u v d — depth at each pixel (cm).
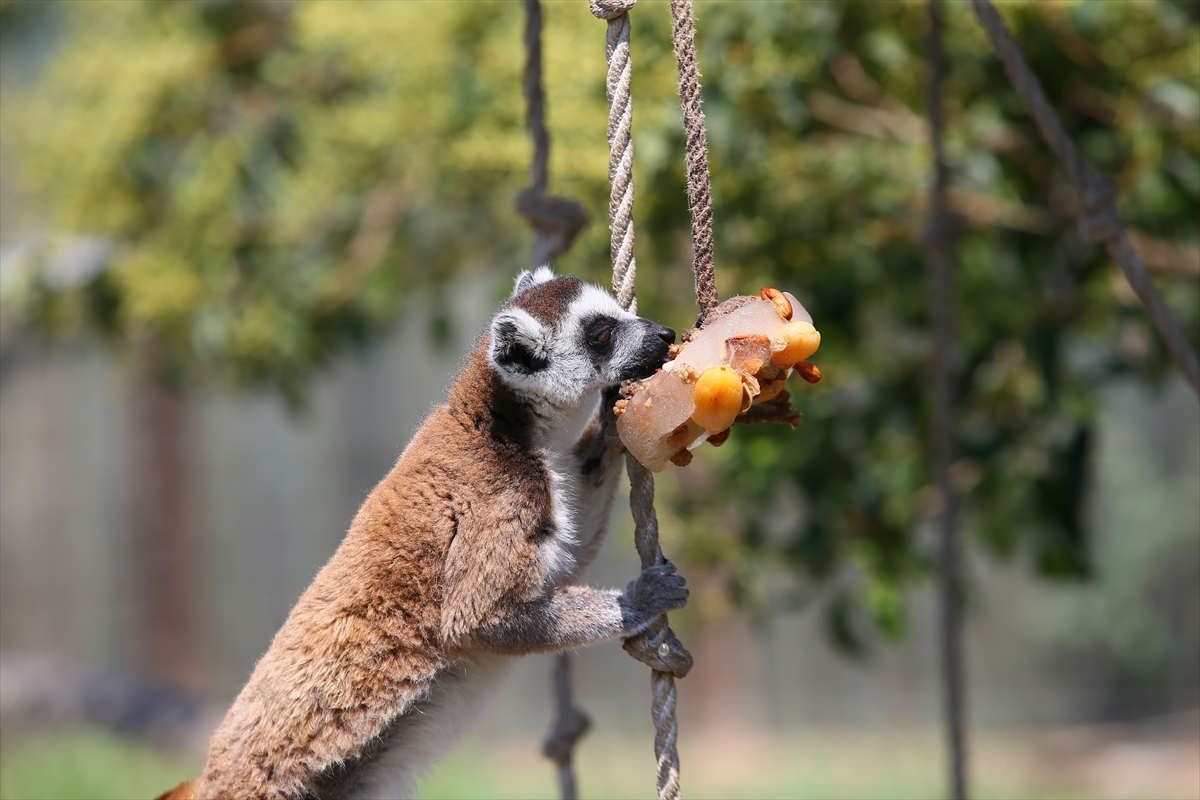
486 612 491
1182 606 2162
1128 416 2198
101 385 2245
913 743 1795
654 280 834
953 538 684
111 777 1353
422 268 1005
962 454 823
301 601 532
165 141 1011
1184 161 786
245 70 1030
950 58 802
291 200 960
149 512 1917
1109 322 870
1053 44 759
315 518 2186
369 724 504
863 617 1312
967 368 827
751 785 1548
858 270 834
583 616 474
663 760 455
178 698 1580
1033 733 2003
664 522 845
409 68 866
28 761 1420
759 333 407
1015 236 855
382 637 504
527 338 526
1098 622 2142
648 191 764
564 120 758
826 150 816
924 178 804
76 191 1012
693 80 428
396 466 542
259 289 961
